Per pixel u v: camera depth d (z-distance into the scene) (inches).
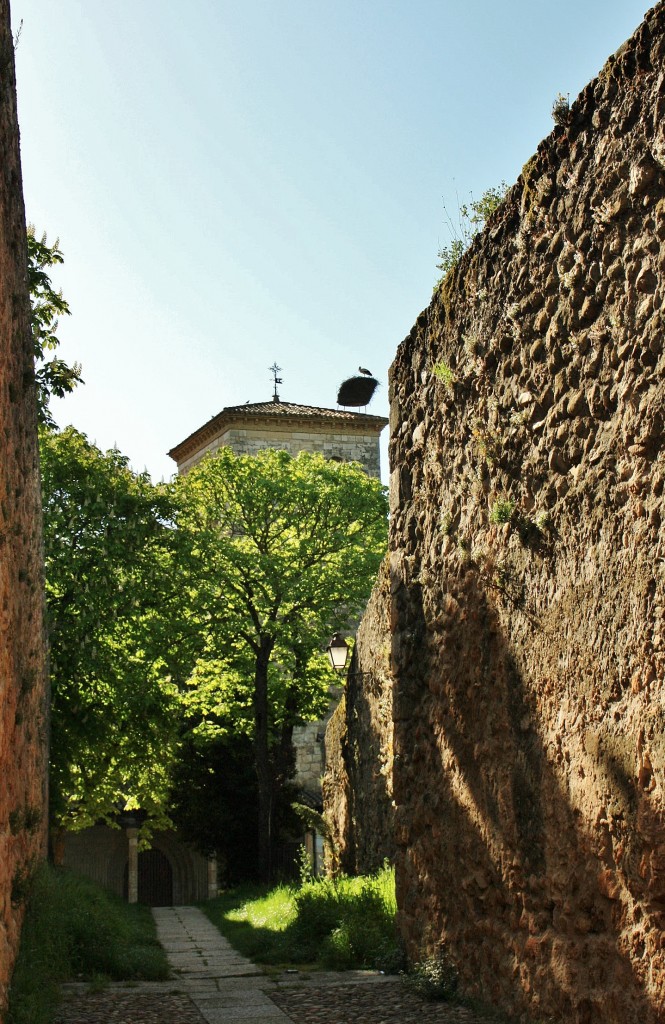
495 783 276.7
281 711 1096.2
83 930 382.6
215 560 965.2
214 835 1135.0
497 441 281.0
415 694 341.7
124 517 888.9
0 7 275.9
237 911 738.8
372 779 665.0
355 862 708.7
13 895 306.5
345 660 671.1
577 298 238.4
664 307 205.6
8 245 303.9
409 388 358.3
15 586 331.3
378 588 655.8
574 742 234.2
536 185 258.8
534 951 249.4
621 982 209.9
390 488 371.2
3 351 277.6
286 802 1130.0
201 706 1072.8
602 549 225.1
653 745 201.2
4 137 292.7
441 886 314.0
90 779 929.5
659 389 206.1
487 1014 266.8
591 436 232.1
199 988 336.5
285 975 364.5
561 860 238.4
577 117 240.1
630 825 208.7
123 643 913.5
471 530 300.0
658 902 199.0
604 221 226.8
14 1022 227.0
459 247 325.7
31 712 436.5
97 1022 269.0
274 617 1000.9
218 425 1720.0
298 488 1048.2
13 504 320.5
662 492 203.0
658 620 201.3
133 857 1376.7
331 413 1748.3
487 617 286.4
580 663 232.5
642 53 214.1
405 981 320.5
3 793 260.7
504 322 278.2
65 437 891.4
